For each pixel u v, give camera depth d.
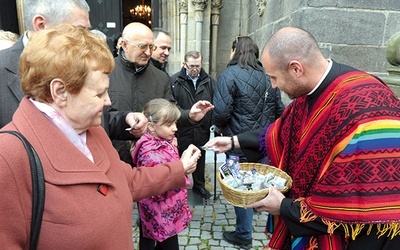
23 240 0.75
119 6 6.46
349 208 1.02
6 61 1.27
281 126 1.52
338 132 1.08
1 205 0.71
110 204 0.87
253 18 5.52
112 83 2.18
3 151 0.72
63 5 1.21
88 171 0.84
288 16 3.56
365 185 1.00
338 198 1.04
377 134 1.01
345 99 1.10
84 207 0.80
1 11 5.45
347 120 1.07
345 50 3.15
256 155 1.72
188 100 3.24
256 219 3.03
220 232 2.80
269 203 1.22
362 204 1.00
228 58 6.34
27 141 0.76
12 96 1.26
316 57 1.19
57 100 0.81
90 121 0.88
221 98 2.52
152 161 1.81
